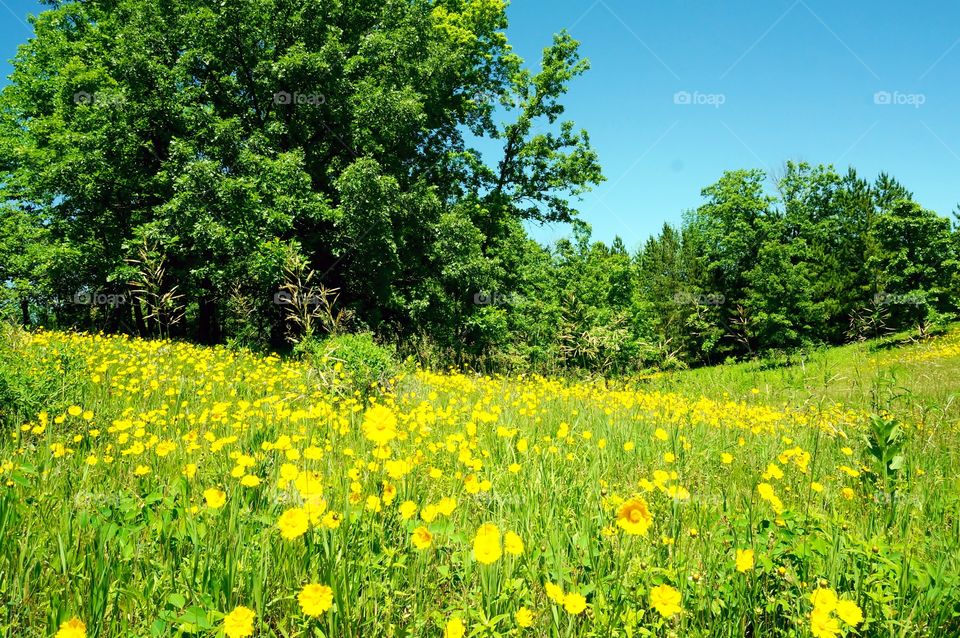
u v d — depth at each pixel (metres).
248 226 14.45
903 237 33.94
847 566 2.39
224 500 2.40
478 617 1.94
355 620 2.01
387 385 7.18
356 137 16.95
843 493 3.32
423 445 4.26
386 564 2.24
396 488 2.90
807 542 2.41
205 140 16.11
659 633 2.01
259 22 17.39
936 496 3.63
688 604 2.13
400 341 16.77
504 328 20.27
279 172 15.27
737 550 2.28
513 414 5.95
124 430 4.23
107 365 6.89
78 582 2.04
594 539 2.50
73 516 2.45
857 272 33.81
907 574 2.27
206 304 19.20
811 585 2.25
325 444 3.82
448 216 18.27
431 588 2.26
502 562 2.26
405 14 19.47
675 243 49.34
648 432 5.44
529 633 2.00
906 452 4.66
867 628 2.03
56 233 18.70
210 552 2.22
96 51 18.55
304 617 1.96
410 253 18.23
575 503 3.07
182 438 3.98
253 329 16.48
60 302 19.27
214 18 16.42
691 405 7.73
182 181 14.39
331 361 7.02
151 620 1.96
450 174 21.94
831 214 40.47
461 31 21.11
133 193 17.47
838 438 5.25
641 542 2.61
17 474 2.57
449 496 3.15
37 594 2.02
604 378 9.85
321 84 16.97
